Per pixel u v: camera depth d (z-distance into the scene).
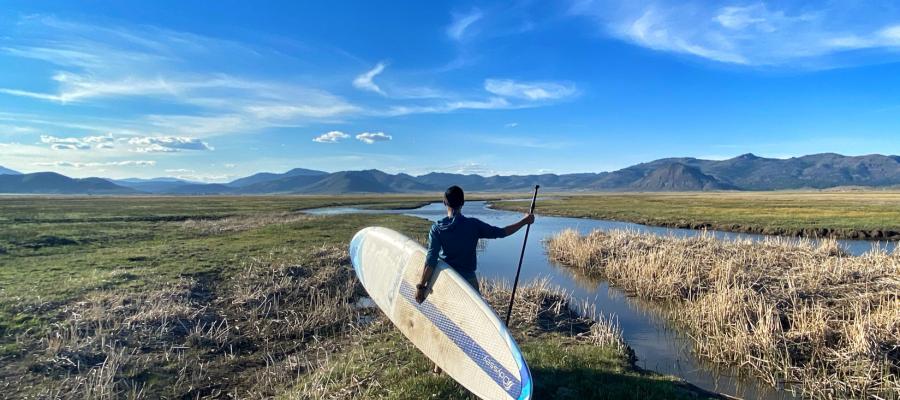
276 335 9.05
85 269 13.61
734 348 8.02
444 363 5.96
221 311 10.27
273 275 13.27
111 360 7.12
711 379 7.32
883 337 7.17
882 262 12.59
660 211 48.62
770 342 7.70
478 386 5.43
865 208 45.12
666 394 6.20
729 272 12.32
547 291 12.10
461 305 5.80
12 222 29.97
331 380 6.43
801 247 16.45
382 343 8.09
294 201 89.75
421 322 6.41
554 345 8.20
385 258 7.76
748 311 9.43
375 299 7.66
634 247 17.92
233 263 15.01
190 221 33.38
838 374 6.98
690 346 8.84
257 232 25.23
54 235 21.52
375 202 87.56
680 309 11.45
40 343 7.73
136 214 41.12
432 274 6.11
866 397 6.40
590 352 7.77
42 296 10.21
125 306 9.71
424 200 105.44
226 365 7.60
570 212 53.97
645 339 9.28
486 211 61.25
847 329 7.64
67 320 8.71
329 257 16.17
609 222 42.16
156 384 6.79
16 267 13.88
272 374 7.04
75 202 74.19
